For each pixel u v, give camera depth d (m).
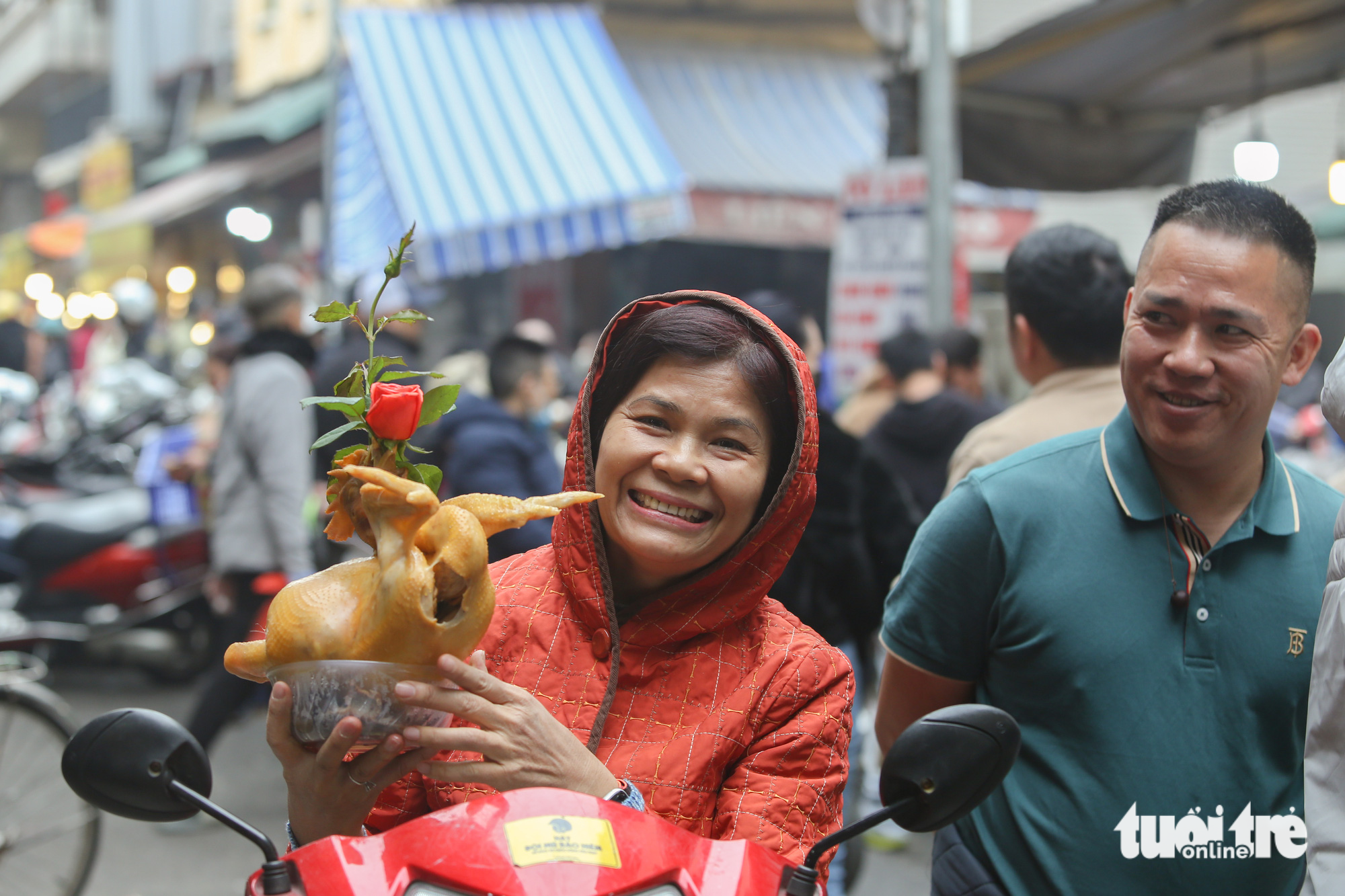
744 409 1.63
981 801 1.43
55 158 29.86
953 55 7.02
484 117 10.89
